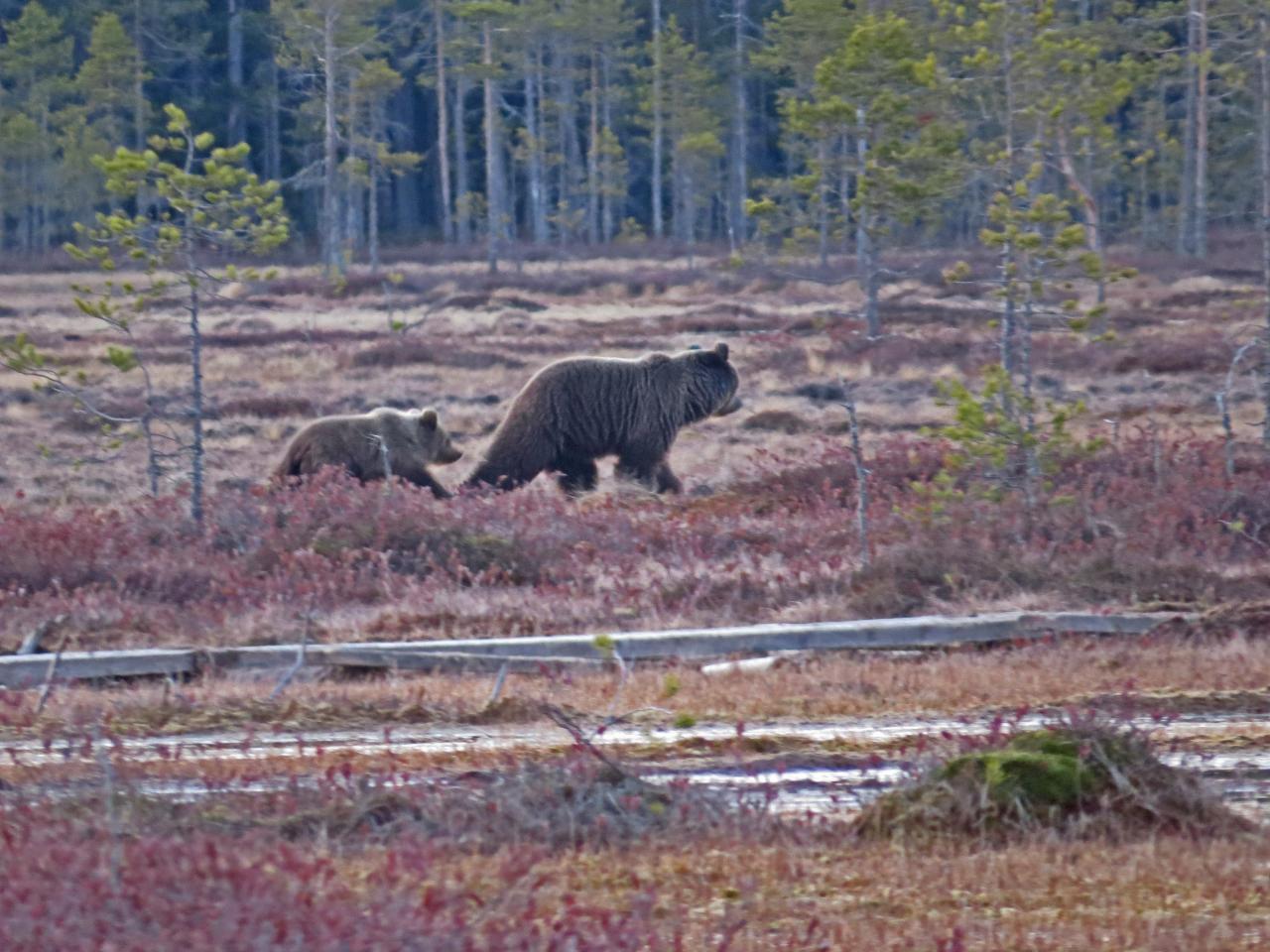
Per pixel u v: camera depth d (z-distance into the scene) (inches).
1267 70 1339.8
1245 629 550.9
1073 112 1264.8
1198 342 1321.4
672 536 691.4
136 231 730.2
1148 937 259.1
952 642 544.1
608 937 232.7
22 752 407.5
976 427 676.7
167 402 1183.6
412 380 1341.0
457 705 462.6
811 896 284.7
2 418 1173.1
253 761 389.4
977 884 290.5
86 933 218.2
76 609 595.8
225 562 653.9
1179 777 334.3
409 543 665.6
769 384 1282.0
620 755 399.5
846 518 718.5
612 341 1540.4
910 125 1244.5
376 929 219.8
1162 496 711.1
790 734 418.6
